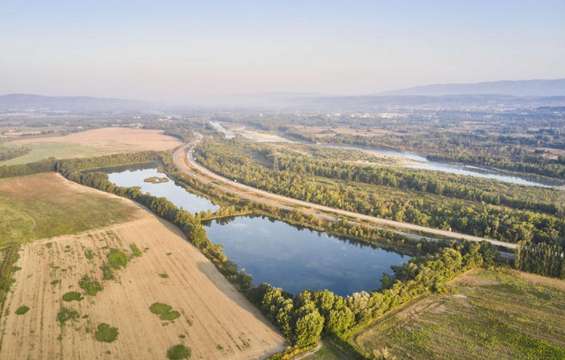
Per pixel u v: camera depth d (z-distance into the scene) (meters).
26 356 64.06
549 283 94.56
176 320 75.62
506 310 82.75
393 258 114.44
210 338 70.44
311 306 72.50
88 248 108.50
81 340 68.56
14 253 103.31
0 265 96.00
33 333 70.00
